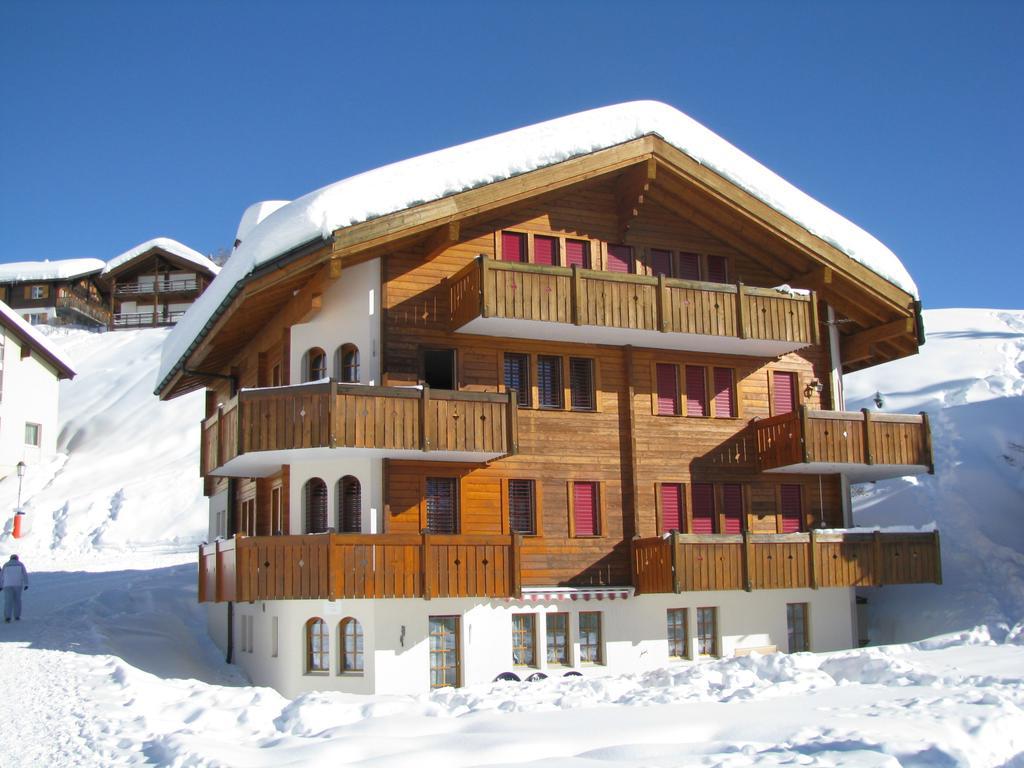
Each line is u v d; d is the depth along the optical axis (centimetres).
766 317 2205
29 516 4328
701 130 2228
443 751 1047
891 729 1081
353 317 2036
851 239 2358
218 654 2367
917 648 2078
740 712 1234
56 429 5359
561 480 2127
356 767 991
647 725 1142
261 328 2342
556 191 2136
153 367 6575
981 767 1016
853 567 2211
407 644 1897
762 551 2125
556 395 2162
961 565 2478
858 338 2491
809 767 937
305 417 1833
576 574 2108
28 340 5106
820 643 2294
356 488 1998
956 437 3338
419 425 1878
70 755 1157
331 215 1839
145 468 5031
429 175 1933
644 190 2164
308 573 1833
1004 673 1566
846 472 2395
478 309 1928
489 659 1970
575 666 2056
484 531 2036
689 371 2305
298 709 1307
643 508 2183
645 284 2100
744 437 2320
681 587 2031
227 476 2312
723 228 2336
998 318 5253
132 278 7850
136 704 1470
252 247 1930
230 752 1090
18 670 1762
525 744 1059
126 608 2652
